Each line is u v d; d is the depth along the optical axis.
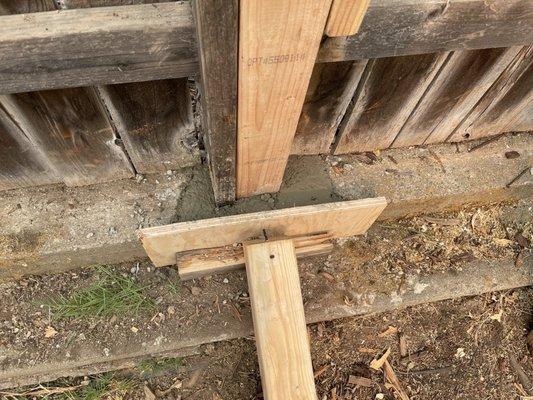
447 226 2.01
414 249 1.94
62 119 1.34
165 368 1.81
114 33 0.99
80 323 1.73
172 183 1.73
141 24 0.99
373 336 1.92
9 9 1.05
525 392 1.94
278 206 1.72
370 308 1.85
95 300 1.74
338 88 1.45
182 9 1.00
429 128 1.79
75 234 1.66
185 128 1.53
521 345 1.99
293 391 1.50
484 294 2.01
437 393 1.90
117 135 1.49
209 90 1.07
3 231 1.64
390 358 1.91
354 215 1.60
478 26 1.17
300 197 1.75
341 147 1.79
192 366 1.83
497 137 1.98
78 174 1.63
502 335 1.99
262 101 1.14
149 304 1.76
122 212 1.69
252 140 1.29
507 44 1.28
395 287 1.88
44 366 1.68
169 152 1.63
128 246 1.70
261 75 1.05
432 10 1.09
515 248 2.02
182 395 1.80
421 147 1.92
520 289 2.05
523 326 2.01
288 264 1.54
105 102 1.31
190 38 1.04
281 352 1.51
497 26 1.19
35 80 1.08
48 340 1.71
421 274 1.91
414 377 1.90
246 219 1.48
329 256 1.88
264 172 1.51
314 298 1.82
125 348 1.72
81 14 0.98
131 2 1.08
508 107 1.77
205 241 1.57
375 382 1.88
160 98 1.35
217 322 1.76
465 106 1.69
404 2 1.05
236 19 0.90
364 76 1.41
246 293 1.80
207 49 0.96
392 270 1.90
